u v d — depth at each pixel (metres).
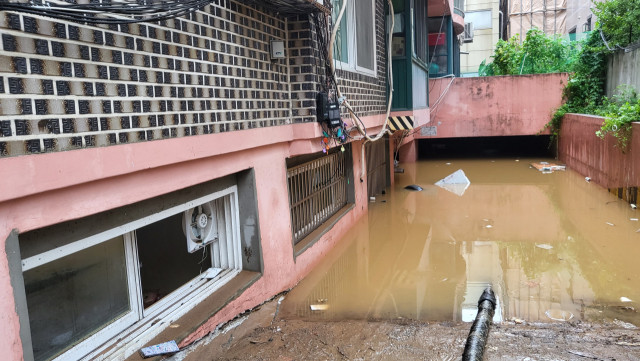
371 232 8.23
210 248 4.72
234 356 3.61
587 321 4.58
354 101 6.88
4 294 2.21
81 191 2.59
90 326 3.16
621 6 12.96
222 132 3.88
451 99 16.17
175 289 4.52
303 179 6.40
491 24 30.20
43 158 2.31
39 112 2.30
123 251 3.41
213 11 3.76
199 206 4.34
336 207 7.95
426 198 10.88
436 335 4.08
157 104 3.11
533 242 7.42
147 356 3.14
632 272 5.98
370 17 7.89
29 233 2.49
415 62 10.48
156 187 3.18
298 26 5.11
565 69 17.31
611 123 9.65
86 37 2.55
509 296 5.34
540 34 19.42
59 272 2.94
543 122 15.80
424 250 7.20
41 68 2.30
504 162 16.09
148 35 3.02
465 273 6.17
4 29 2.12
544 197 10.55
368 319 4.71
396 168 15.24
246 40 4.30
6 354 2.22
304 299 5.15
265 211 4.80
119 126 2.79
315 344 3.87
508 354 3.63
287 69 5.16
